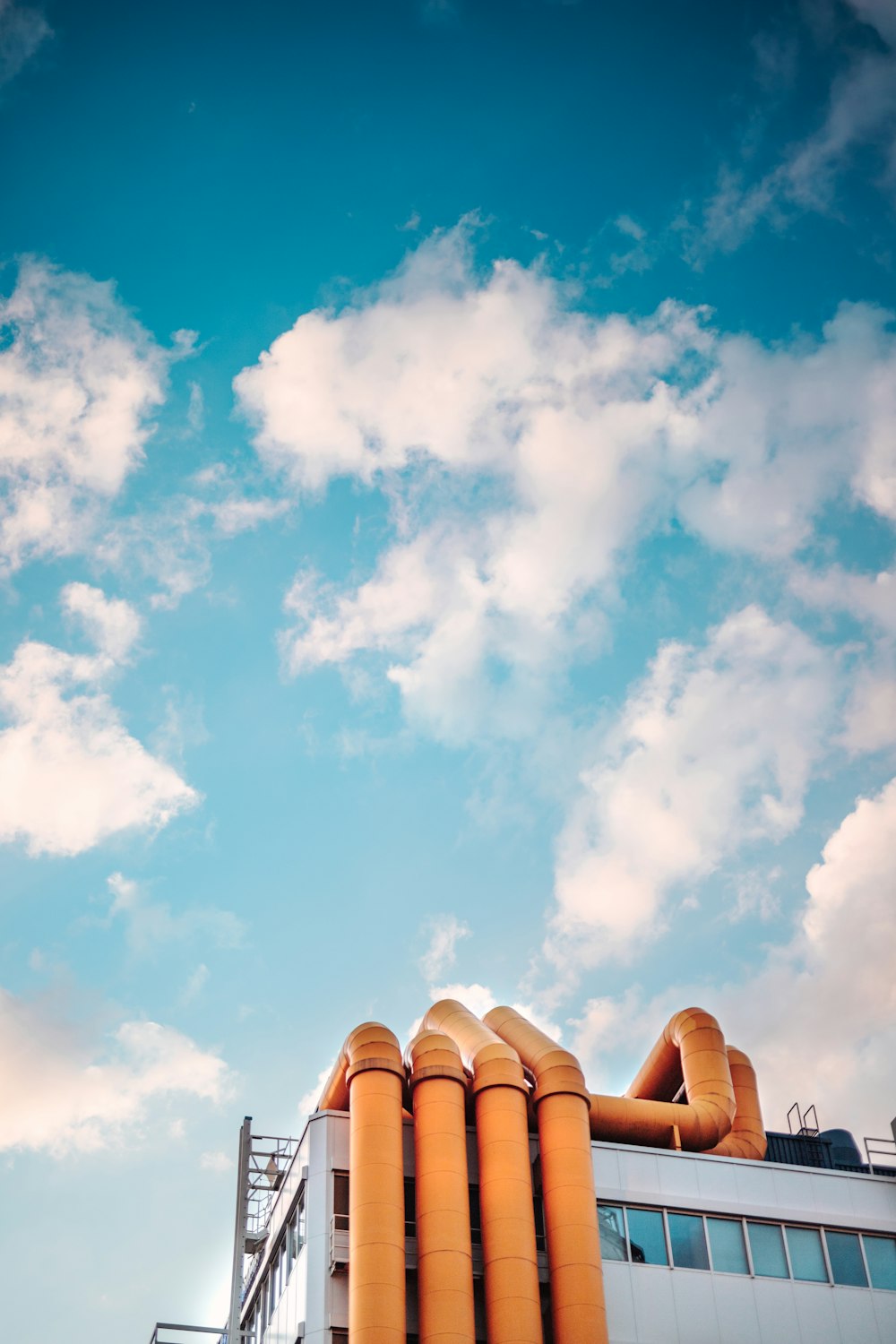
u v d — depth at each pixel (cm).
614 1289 4256
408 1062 4478
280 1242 4775
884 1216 4697
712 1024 5028
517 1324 3841
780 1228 4572
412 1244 4106
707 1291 4347
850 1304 4462
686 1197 4531
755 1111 5019
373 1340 3731
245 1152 5338
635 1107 4669
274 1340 4559
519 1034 4688
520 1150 4159
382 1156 4062
